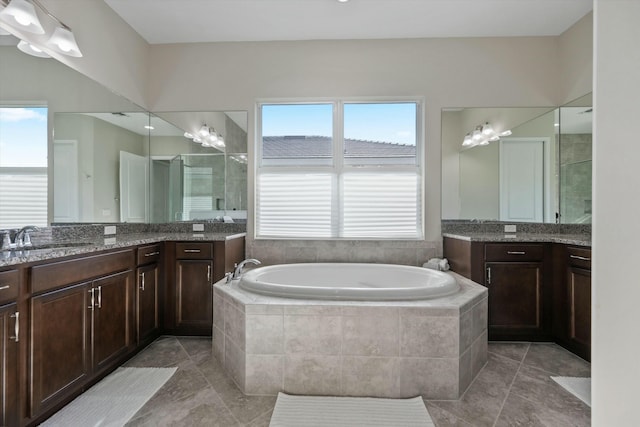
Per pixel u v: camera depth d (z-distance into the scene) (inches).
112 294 82.1
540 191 121.0
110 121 104.2
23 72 74.0
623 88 23.1
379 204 124.8
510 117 120.8
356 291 76.2
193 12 105.5
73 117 89.0
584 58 109.0
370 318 71.7
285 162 126.9
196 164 125.4
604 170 23.8
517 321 103.6
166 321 107.5
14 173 71.9
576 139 116.0
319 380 72.1
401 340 71.6
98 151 99.0
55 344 64.4
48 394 62.6
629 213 22.8
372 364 71.7
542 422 63.4
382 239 120.7
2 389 54.0
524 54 120.0
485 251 104.0
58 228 84.4
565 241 97.5
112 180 105.8
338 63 121.6
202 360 90.1
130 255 89.7
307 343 72.3
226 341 83.1
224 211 125.3
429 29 115.2
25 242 74.7
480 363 83.3
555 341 102.1
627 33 23.0
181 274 107.6
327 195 125.1
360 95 121.3
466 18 108.8
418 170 124.3
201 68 124.2
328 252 120.8
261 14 106.3
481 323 83.6
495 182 121.7
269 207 126.4
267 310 72.8
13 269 56.0
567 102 115.6
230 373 80.8
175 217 126.3
